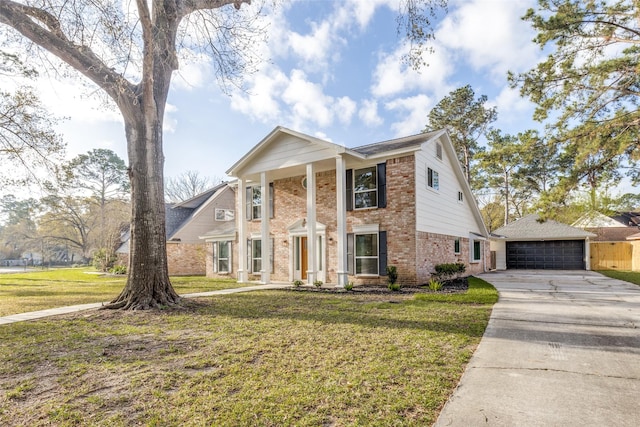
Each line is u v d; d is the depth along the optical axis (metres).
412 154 12.92
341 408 3.14
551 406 3.18
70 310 8.33
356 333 5.78
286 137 14.43
